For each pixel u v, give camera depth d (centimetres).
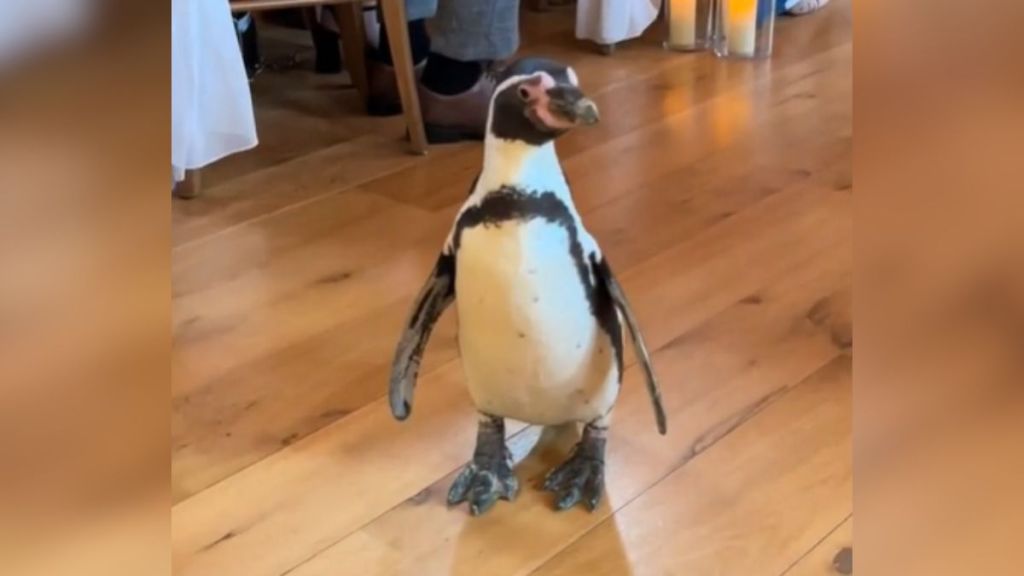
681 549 106
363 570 105
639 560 105
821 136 199
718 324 143
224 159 195
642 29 244
